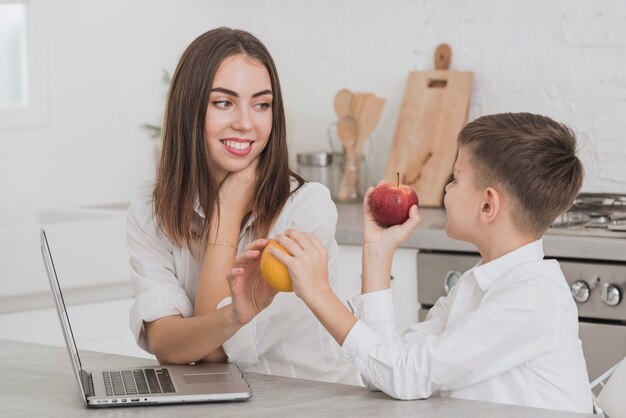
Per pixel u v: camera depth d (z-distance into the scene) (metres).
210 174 2.16
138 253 2.23
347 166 4.17
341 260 3.59
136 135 4.36
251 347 2.07
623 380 2.08
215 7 4.60
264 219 2.19
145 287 2.17
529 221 1.80
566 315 1.74
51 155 4.15
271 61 2.16
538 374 1.71
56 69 4.16
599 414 1.66
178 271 2.23
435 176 3.96
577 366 1.74
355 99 4.15
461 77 3.98
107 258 3.49
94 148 4.25
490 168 1.80
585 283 3.08
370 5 4.26
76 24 4.20
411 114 4.05
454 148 3.95
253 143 2.15
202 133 2.13
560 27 3.80
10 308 3.36
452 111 3.98
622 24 3.67
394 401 1.72
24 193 4.09
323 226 2.20
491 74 3.97
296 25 4.46
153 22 4.39
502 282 1.77
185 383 1.86
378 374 1.74
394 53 4.21
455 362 1.69
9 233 3.31
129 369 2.01
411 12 4.16
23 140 4.09
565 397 1.71
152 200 2.23
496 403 1.68
